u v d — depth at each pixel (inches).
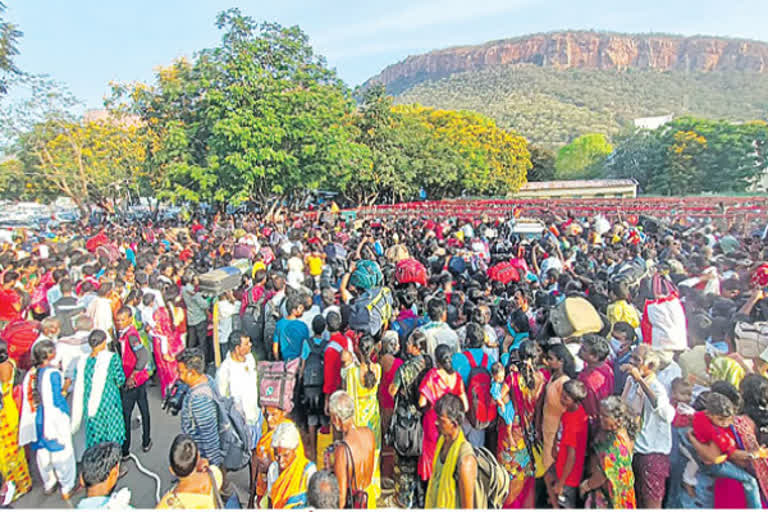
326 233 572.7
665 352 190.2
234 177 863.7
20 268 363.3
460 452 135.8
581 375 168.9
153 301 283.7
